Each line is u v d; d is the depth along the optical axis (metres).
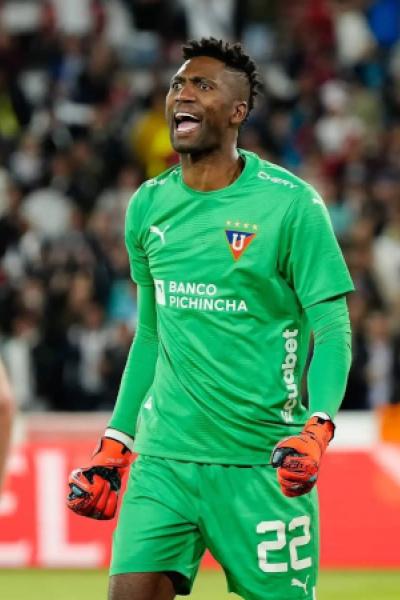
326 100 51.19
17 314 38.66
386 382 36.25
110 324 38.16
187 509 13.86
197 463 13.88
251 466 13.82
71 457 27.98
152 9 54.22
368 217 43.44
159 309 14.20
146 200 14.23
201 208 13.88
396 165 47.97
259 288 13.71
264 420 13.78
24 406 36.53
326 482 27.88
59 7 53.59
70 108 48.88
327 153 48.56
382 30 56.06
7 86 50.62
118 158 46.72
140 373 14.63
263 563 13.83
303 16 55.69
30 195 44.84
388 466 27.91
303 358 14.17
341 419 29.34
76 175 45.53
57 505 27.91
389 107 52.06
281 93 51.06
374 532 27.72
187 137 13.79
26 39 52.72
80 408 36.28
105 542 27.81
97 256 40.38
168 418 14.02
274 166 14.10
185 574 13.93
